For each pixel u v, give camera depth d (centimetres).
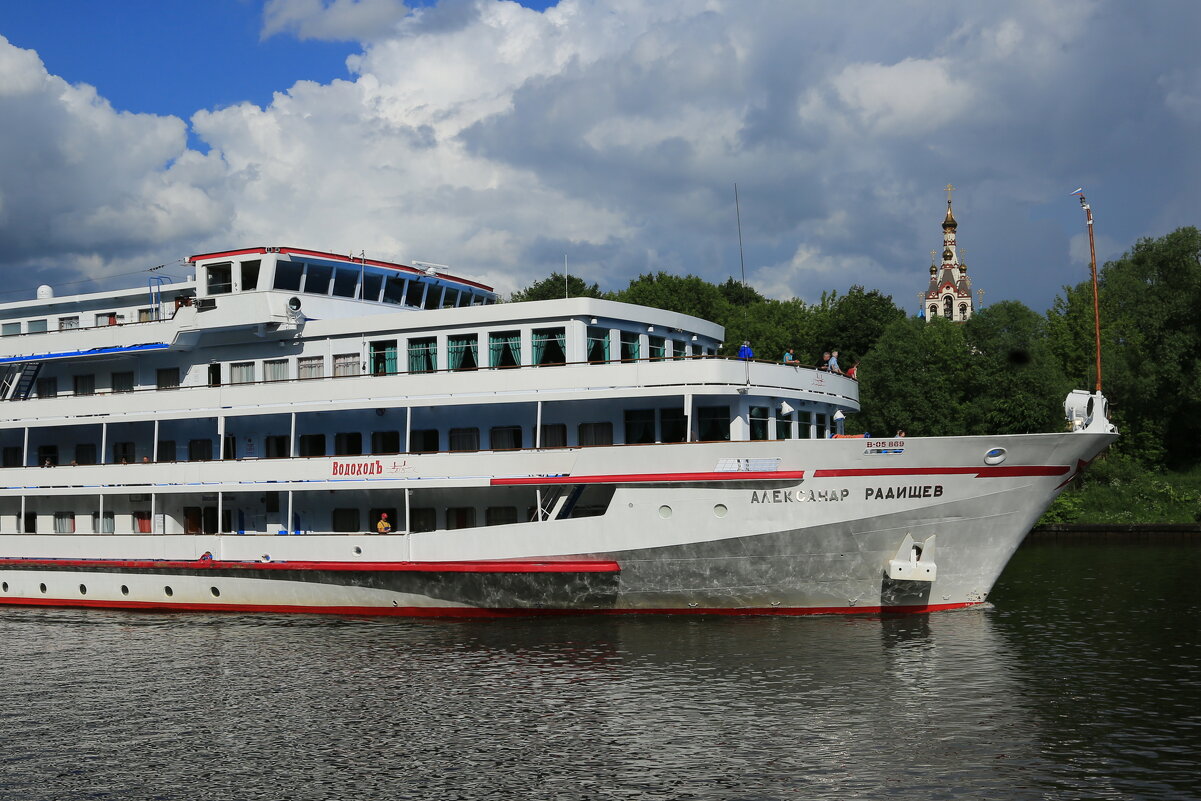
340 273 4059
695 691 2561
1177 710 2394
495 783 2022
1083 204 3344
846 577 3297
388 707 2509
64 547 4141
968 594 3397
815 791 1955
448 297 4481
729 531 3250
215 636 3422
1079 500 8331
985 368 8431
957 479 3206
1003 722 2316
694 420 3428
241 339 3994
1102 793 1920
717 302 11025
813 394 3572
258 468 3828
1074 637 3203
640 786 1992
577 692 2580
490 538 3459
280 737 2317
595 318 3497
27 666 3069
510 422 3634
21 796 2031
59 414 4247
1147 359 9288
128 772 2138
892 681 2633
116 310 4478
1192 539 7369
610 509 3350
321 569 3672
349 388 3712
